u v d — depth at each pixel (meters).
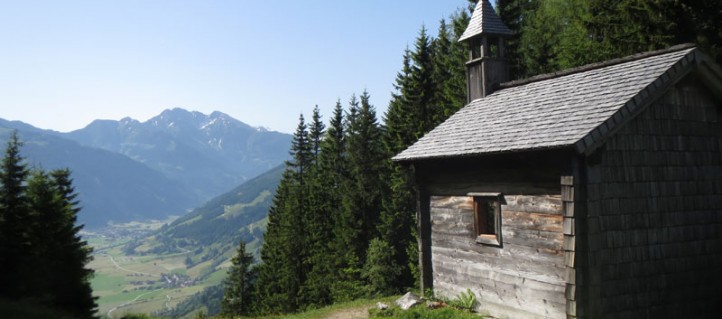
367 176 45.03
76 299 22.98
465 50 35.75
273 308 54.72
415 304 14.55
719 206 12.14
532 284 11.51
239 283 63.94
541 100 13.60
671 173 11.40
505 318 12.27
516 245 12.01
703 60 11.48
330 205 52.34
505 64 17.42
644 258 10.77
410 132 38.31
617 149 10.62
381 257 34.00
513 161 12.09
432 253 15.03
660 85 10.95
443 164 14.55
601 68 13.44
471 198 13.50
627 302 10.47
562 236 10.76
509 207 12.24
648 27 19.88
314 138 65.69
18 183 23.34
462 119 15.80
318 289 46.09
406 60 44.91
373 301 17.97
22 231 22.61
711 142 12.25
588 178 10.19
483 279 13.04
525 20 36.53
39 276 21.34
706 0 18.62
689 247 11.46
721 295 11.81
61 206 24.91
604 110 10.64
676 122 11.64
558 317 10.83
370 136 46.31
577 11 28.39
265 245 65.44
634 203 10.75
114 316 22.62
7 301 18.25
